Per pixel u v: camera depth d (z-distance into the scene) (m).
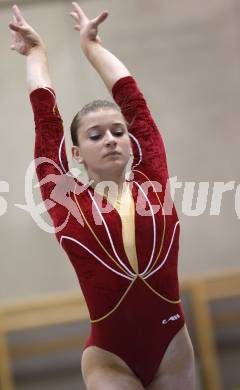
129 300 5.83
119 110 6.13
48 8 14.66
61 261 14.55
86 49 6.57
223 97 14.77
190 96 14.77
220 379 14.16
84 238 5.83
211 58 14.81
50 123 6.09
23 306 14.19
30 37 6.43
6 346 14.06
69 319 14.16
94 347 5.98
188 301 14.23
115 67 6.42
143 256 5.85
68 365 14.13
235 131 14.76
